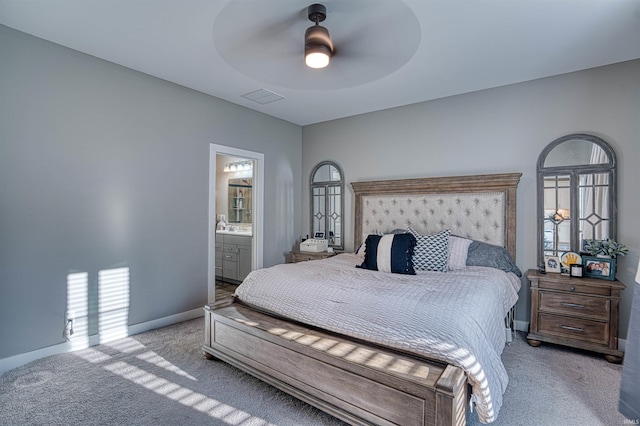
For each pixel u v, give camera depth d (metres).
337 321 2.01
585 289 2.67
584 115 2.98
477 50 2.63
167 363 2.51
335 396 1.78
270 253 4.54
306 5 2.01
